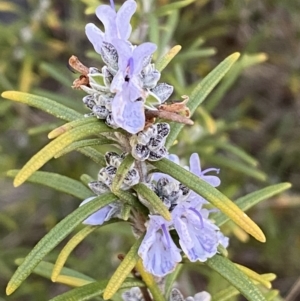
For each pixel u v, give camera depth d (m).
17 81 0.21
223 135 0.20
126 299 0.10
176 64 0.15
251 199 0.09
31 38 0.20
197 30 0.21
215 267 0.08
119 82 0.07
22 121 0.21
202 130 0.16
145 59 0.07
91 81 0.07
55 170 0.21
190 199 0.08
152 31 0.14
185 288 0.17
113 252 0.19
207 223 0.08
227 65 0.09
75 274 0.10
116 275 0.07
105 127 0.07
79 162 0.21
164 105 0.07
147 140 0.07
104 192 0.08
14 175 0.09
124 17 0.07
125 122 0.07
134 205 0.08
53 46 0.21
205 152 0.15
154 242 0.08
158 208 0.07
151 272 0.08
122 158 0.08
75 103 0.16
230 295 0.10
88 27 0.07
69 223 0.07
